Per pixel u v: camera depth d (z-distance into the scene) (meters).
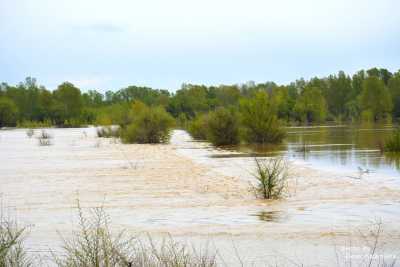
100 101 155.38
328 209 12.37
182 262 7.65
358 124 88.00
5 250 7.50
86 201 14.11
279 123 39.34
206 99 114.38
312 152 29.09
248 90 120.19
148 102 118.75
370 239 9.55
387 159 24.45
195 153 30.19
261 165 21.58
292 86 140.75
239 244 9.33
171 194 15.00
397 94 112.19
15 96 123.62
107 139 50.66
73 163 25.12
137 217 11.80
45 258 8.47
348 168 20.95
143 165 23.42
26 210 12.94
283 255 8.60
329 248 9.00
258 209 12.52
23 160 27.38
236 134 38.59
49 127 106.38
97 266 7.01
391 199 13.62
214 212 12.23
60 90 119.31
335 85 133.00
